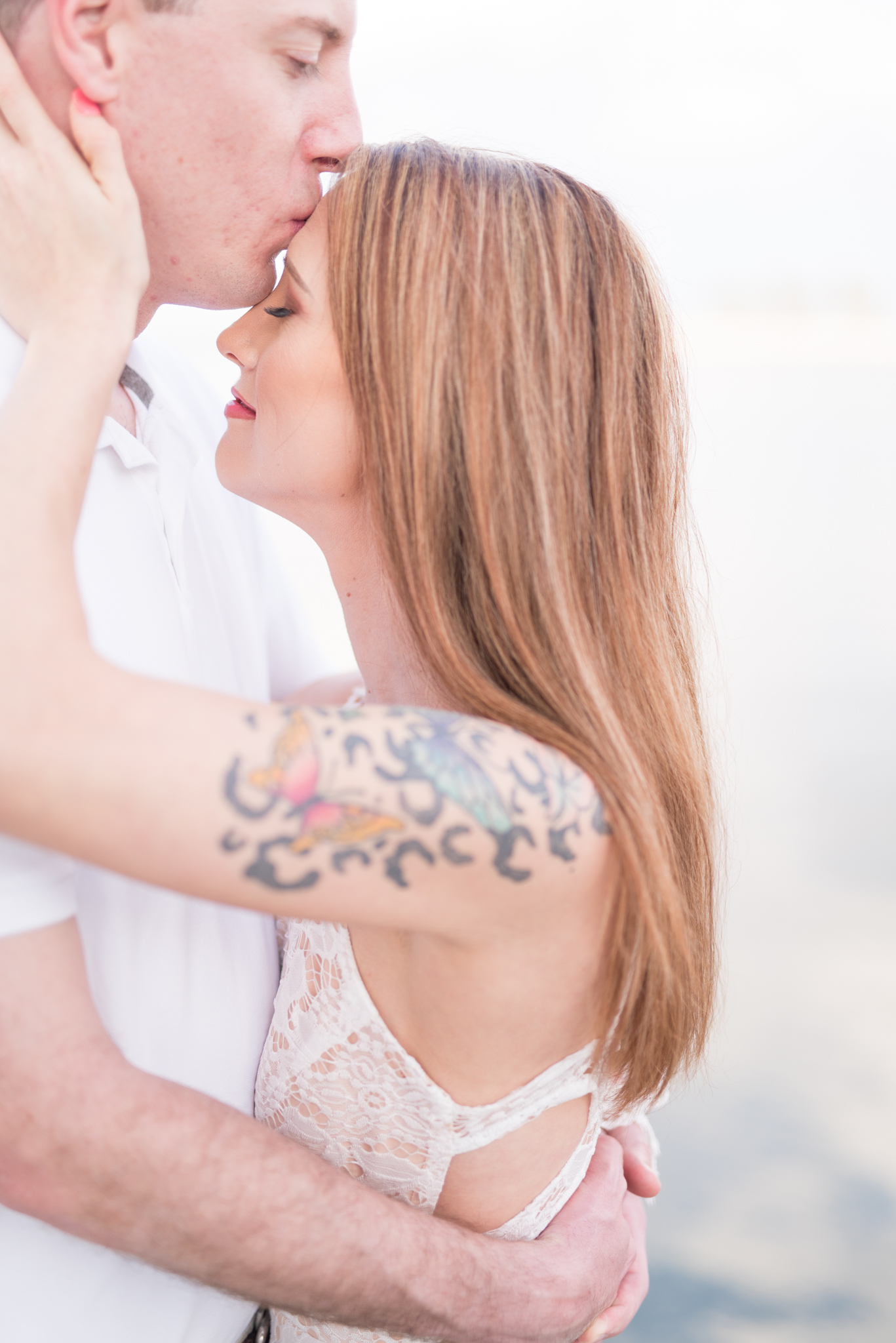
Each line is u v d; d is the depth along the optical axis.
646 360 1.01
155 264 0.98
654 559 1.02
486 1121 0.95
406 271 0.90
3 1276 0.85
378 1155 0.98
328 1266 0.83
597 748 0.87
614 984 0.90
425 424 0.90
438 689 0.98
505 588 0.90
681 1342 2.35
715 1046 3.29
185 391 1.27
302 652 1.51
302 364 0.96
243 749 0.72
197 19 0.87
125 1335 0.92
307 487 1.00
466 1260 0.91
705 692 1.29
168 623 0.97
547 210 0.94
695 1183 2.89
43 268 0.83
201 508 1.18
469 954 0.85
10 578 0.70
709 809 1.07
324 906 0.75
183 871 0.71
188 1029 0.95
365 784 0.74
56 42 0.84
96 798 0.68
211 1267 0.80
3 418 0.77
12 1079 0.74
